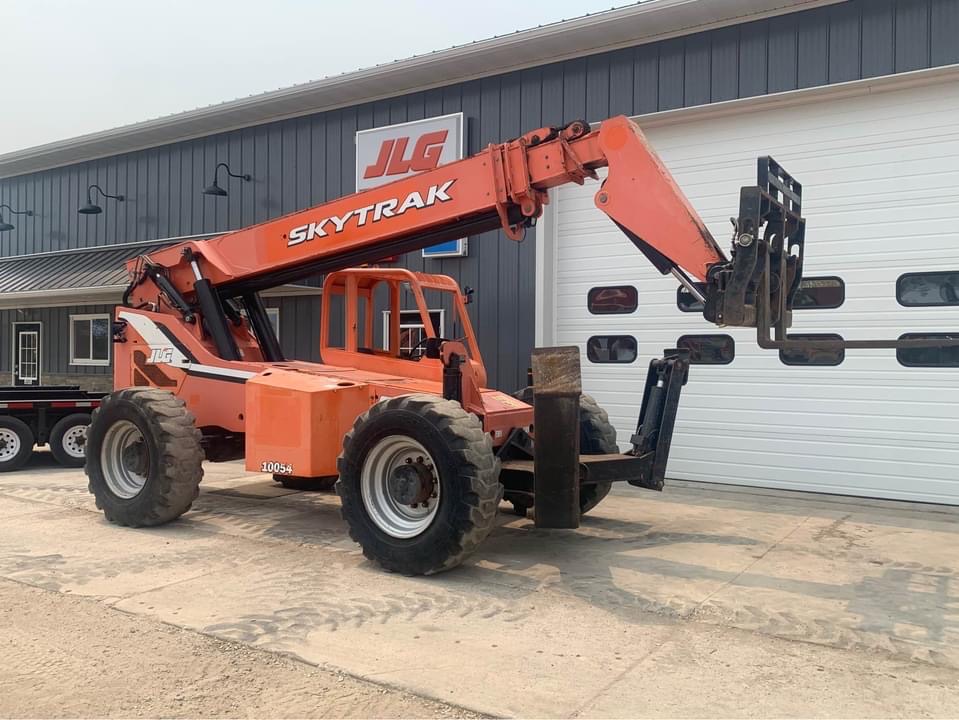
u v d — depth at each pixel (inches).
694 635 166.7
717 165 359.9
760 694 137.9
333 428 249.1
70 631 166.9
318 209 278.5
